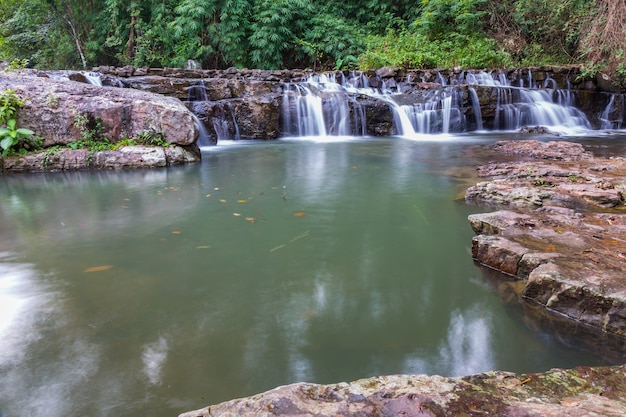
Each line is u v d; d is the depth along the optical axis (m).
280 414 1.58
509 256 3.24
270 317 2.68
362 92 13.22
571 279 2.71
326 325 2.59
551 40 17.41
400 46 17.31
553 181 5.61
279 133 11.58
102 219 4.59
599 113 14.04
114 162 7.32
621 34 12.68
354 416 1.54
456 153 8.78
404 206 5.04
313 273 3.30
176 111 7.90
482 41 17.28
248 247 3.80
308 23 19.11
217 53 19.09
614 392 1.74
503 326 2.59
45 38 20.00
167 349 2.34
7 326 2.54
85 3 19.48
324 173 6.91
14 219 4.61
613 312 2.49
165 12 18.44
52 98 7.55
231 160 8.16
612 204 4.66
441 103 12.42
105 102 7.78
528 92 13.38
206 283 3.12
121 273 3.28
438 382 1.80
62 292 2.97
